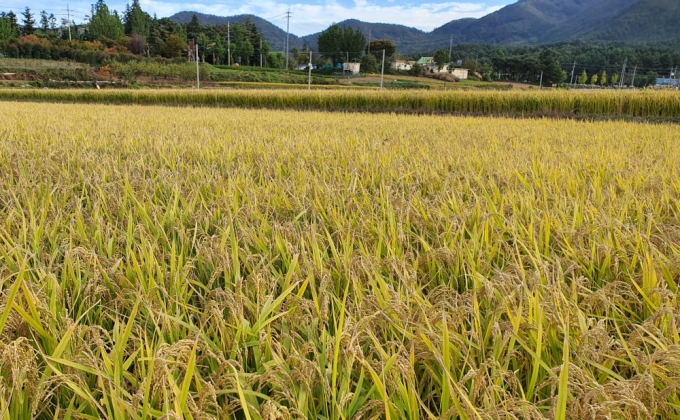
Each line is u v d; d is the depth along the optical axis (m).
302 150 5.86
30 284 1.88
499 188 4.08
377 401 1.31
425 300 1.86
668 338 1.65
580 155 5.53
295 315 1.77
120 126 9.09
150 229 2.81
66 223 2.87
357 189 3.98
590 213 3.01
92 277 2.10
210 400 1.38
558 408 1.19
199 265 2.35
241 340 1.68
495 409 1.25
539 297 1.86
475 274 2.05
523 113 19.91
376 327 1.76
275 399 1.42
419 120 12.84
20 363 1.38
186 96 29.33
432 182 4.20
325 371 1.48
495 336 1.58
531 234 2.56
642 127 10.39
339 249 2.64
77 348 1.54
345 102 25.30
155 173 4.64
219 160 5.23
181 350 1.40
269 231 2.78
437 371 1.57
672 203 3.44
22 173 3.99
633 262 2.29
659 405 1.38
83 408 1.40
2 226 2.61
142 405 1.35
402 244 2.63
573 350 1.57
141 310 1.89
